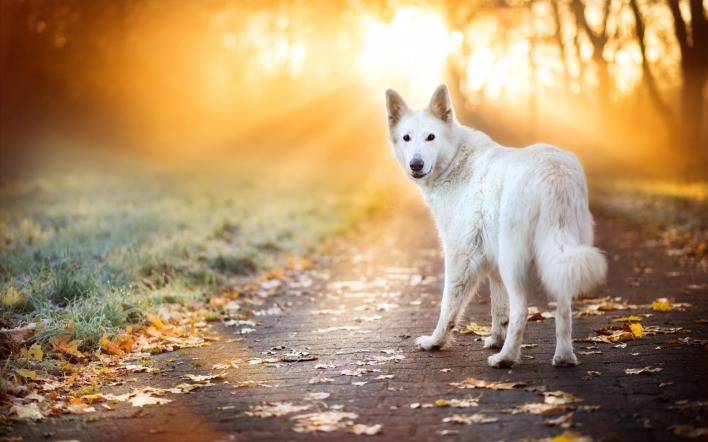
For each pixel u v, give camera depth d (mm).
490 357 4754
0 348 4934
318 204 18578
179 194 18172
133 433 3715
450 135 5430
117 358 5207
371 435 3543
